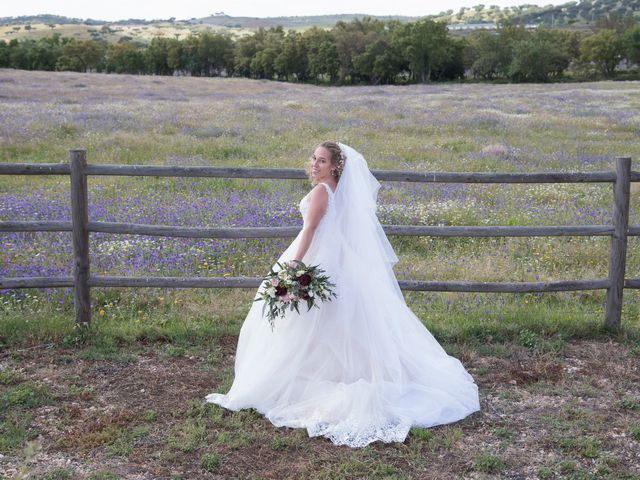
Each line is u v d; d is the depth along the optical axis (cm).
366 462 358
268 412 406
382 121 2319
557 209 991
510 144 1848
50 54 10812
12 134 1675
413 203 1030
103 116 2127
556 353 511
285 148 1683
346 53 10038
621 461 362
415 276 681
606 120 2477
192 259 716
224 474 345
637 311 616
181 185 1166
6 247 729
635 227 538
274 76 11288
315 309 417
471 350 515
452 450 374
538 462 362
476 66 9638
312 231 419
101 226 517
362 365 414
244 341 452
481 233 539
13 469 341
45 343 508
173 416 404
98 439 371
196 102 3056
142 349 506
